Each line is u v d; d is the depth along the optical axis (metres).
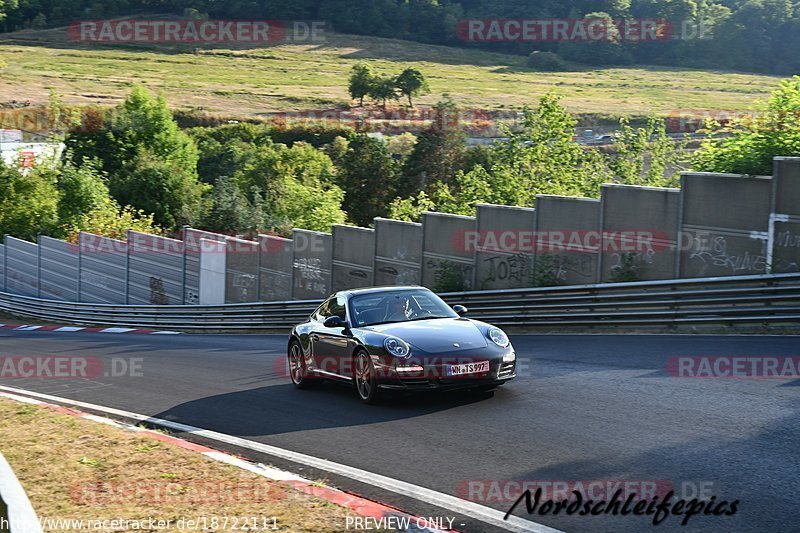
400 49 169.75
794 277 13.59
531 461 7.23
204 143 101.06
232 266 30.95
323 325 11.68
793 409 8.23
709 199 16.61
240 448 8.80
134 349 21.56
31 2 170.50
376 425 9.24
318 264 27.38
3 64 143.38
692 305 15.02
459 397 10.38
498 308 19.31
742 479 6.24
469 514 6.03
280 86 143.00
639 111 107.69
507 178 30.56
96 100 122.44
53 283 41.59
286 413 10.54
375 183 82.94
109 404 12.63
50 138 55.66
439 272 22.72
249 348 20.20
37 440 9.73
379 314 11.18
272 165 83.75
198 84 141.12
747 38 132.88
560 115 31.16
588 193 30.03
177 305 31.80
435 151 83.62
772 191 15.45
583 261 19.19
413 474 7.18
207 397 12.50
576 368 11.70
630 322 16.09
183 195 62.12
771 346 12.01
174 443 9.04
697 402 8.87
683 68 139.50
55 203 49.09
